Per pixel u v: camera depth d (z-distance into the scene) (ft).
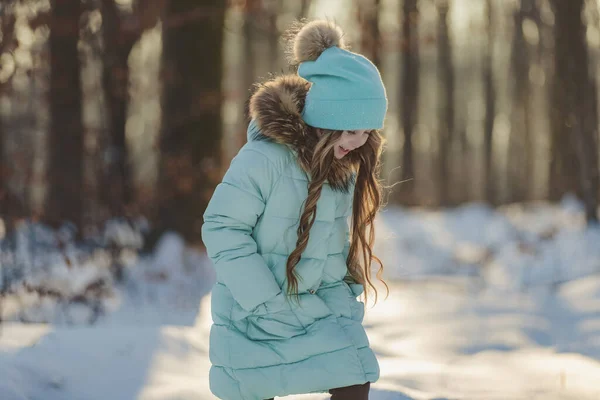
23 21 24.67
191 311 25.26
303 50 9.53
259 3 35.06
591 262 35.86
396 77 96.22
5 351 13.62
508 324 21.47
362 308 9.77
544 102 95.09
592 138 47.39
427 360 17.16
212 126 34.83
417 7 64.90
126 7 29.71
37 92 28.91
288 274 8.99
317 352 9.11
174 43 34.71
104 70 30.07
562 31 48.03
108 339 14.88
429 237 50.93
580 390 13.97
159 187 33.91
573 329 21.40
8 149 27.43
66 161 29.68
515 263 37.24
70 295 22.57
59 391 12.57
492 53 95.55
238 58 74.54
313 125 9.16
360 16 38.73
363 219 9.80
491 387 14.11
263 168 9.02
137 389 12.85
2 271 22.03
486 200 99.09
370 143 9.59
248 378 9.18
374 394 12.26
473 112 124.16
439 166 97.66
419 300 25.67
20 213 23.58
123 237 29.45
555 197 60.29
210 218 9.07
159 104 35.45
